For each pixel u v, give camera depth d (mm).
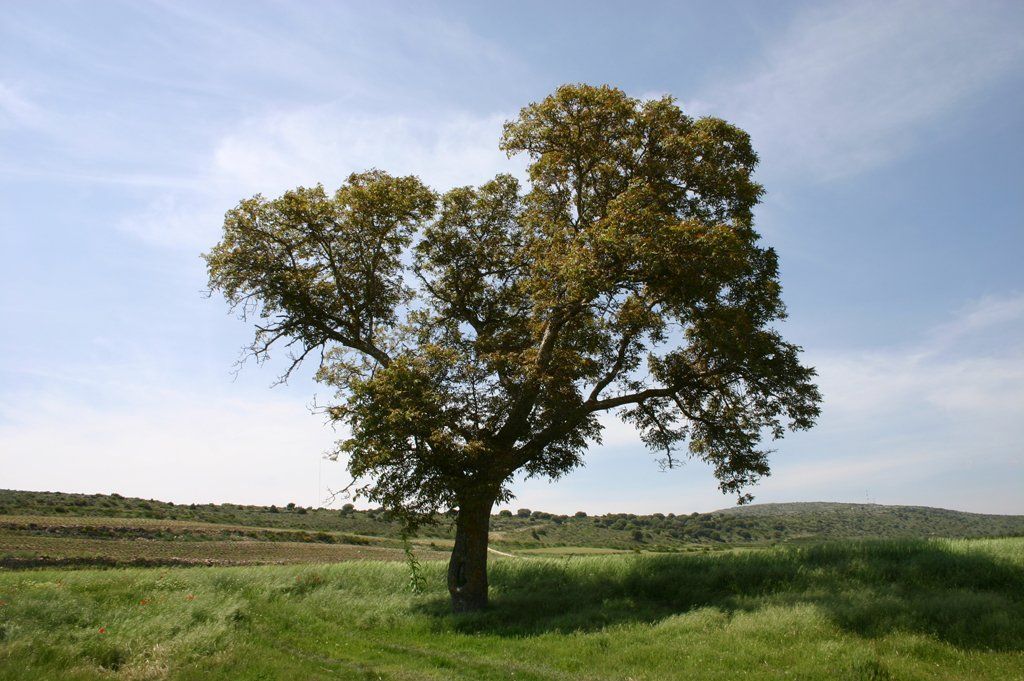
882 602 13469
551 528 102250
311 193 20906
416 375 17734
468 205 22750
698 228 16500
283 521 99562
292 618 17875
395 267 22188
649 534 94938
